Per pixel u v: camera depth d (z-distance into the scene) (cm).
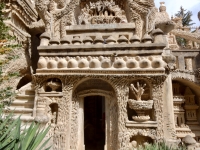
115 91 553
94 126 1017
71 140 558
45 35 614
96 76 545
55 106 581
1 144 257
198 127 750
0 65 487
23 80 882
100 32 696
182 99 763
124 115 539
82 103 613
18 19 793
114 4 753
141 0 686
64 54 575
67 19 700
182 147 471
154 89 536
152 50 545
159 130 517
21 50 758
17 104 629
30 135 265
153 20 662
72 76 551
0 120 347
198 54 714
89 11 754
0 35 451
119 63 541
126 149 515
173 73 699
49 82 566
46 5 695
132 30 689
